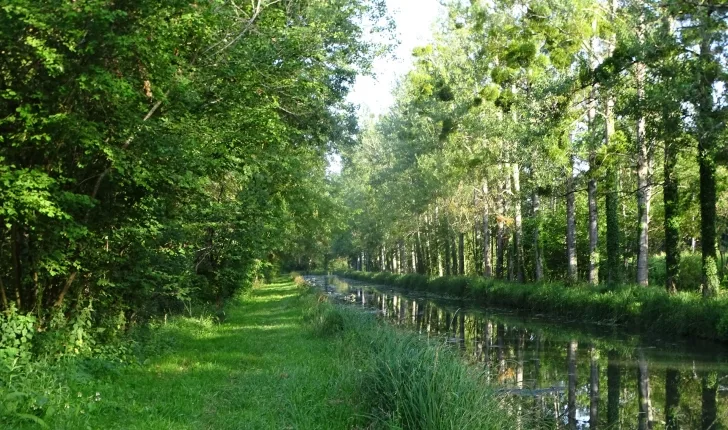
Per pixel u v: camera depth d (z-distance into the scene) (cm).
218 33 1147
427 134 4097
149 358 1191
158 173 980
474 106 3120
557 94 2278
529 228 3719
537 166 2741
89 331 1088
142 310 1436
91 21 780
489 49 2883
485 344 1773
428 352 771
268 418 758
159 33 878
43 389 717
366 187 6525
